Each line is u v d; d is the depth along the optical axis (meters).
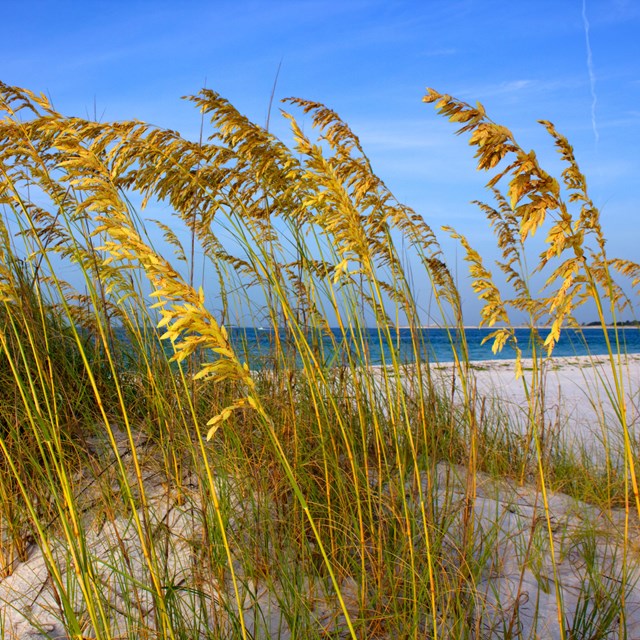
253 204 3.20
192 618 2.53
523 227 1.70
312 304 3.31
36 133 2.44
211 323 1.63
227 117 2.55
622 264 2.60
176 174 2.60
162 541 2.95
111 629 2.44
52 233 3.33
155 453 3.62
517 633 2.41
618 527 3.49
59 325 4.19
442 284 3.33
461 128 1.65
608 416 7.28
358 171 2.70
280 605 2.42
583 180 1.81
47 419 3.32
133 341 3.98
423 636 2.37
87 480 3.38
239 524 2.96
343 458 3.38
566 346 29.31
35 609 2.64
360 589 2.62
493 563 3.00
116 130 2.38
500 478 4.17
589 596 2.74
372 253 3.07
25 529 3.09
